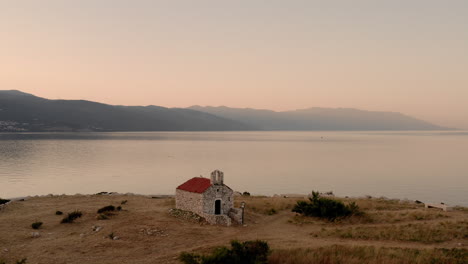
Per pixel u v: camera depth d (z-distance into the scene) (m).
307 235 41.50
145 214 50.16
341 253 31.73
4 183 115.69
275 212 55.97
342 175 142.00
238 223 47.56
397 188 113.06
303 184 121.50
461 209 53.94
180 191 53.09
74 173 139.62
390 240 37.94
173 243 37.47
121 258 32.53
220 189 50.03
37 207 57.41
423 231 39.38
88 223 45.56
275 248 33.78
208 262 28.12
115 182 121.31
